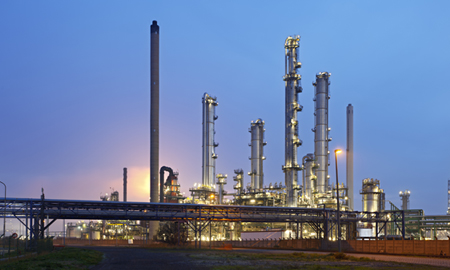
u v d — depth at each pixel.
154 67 142.88
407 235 126.38
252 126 179.25
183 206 92.50
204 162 173.00
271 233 119.19
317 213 103.62
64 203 83.94
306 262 44.03
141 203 88.81
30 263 38.72
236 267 36.69
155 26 145.38
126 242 149.25
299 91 152.25
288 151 147.38
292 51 153.38
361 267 37.09
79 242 153.25
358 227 136.00
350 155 194.25
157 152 139.62
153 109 141.38
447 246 60.62
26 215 79.06
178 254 61.69
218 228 154.25
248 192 165.00
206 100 176.38
